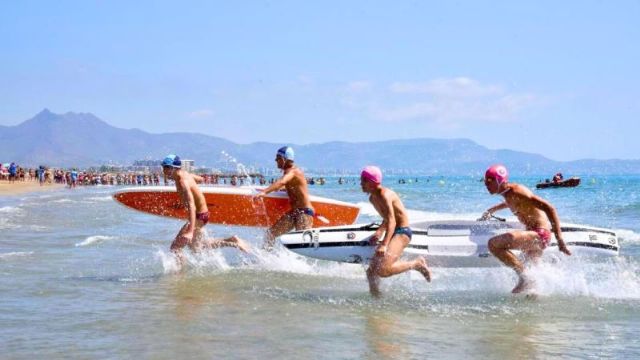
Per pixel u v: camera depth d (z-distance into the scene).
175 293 7.11
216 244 9.48
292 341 5.05
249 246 9.66
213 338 5.10
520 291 7.37
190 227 9.04
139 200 12.44
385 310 6.38
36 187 60.94
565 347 5.02
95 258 9.98
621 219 20.91
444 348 4.94
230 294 7.14
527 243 7.43
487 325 5.76
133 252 10.83
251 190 11.41
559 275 7.98
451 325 5.74
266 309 6.32
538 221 7.56
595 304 6.73
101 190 56.59
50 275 8.23
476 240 8.37
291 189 10.02
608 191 54.12
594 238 8.53
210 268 9.17
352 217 12.01
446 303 6.78
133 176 89.44
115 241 12.62
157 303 6.50
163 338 5.06
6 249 11.07
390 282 8.10
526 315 6.20
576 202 32.34
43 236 13.54
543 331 5.54
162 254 9.62
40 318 5.71
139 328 5.38
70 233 14.31
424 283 8.05
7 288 7.20
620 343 5.15
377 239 8.38
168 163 9.05
